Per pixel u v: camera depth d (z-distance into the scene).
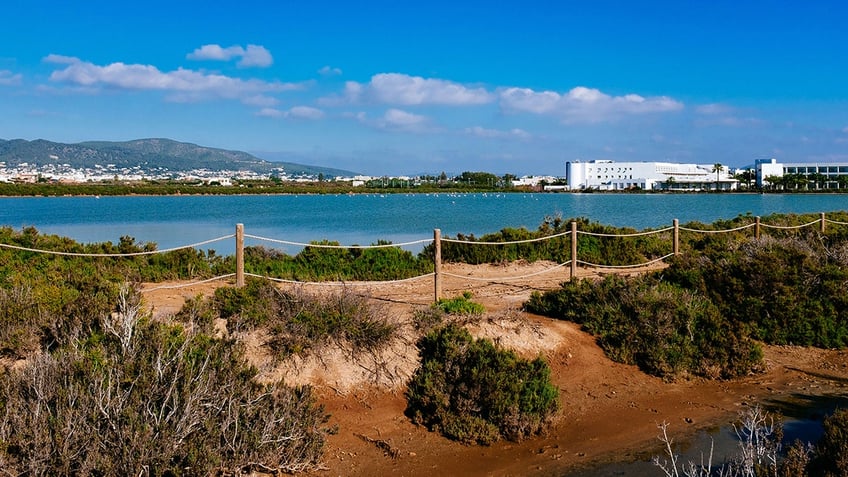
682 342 10.65
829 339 12.01
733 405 9.26
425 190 188.00
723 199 112.50
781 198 115.25
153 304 10.80
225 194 164.38
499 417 8.09
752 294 12.70
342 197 151.00
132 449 5.63
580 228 21.42
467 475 7.18
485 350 8.79
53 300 8.80
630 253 19.38
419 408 8.45
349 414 8.23
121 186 169.38
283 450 6.83
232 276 14.62
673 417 8.83
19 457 5.47
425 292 13.55
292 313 9.34
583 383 9.85
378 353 9.18
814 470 6.54
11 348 7.87
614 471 7.26
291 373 8.52
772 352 11.70
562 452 7.78
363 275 15.70
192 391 6.41
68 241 16.53
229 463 6.35
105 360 6.50
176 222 54.81
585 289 12.27
